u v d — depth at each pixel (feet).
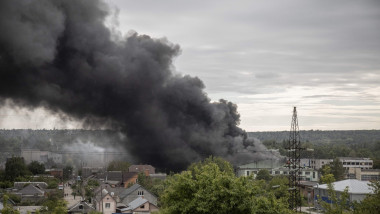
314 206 237.45
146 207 241.14
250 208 92.17
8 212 111.55
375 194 105.29
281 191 203.31
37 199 291.79
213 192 94.48
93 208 245.45
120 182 368.89
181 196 100.01
